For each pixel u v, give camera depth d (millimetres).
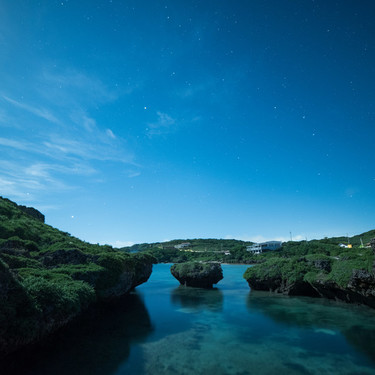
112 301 38031
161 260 174375
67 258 34500
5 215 46688
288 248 145000
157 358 21625
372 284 33938
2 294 17016
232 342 25500
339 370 19656
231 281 78375
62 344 23219
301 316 35219
